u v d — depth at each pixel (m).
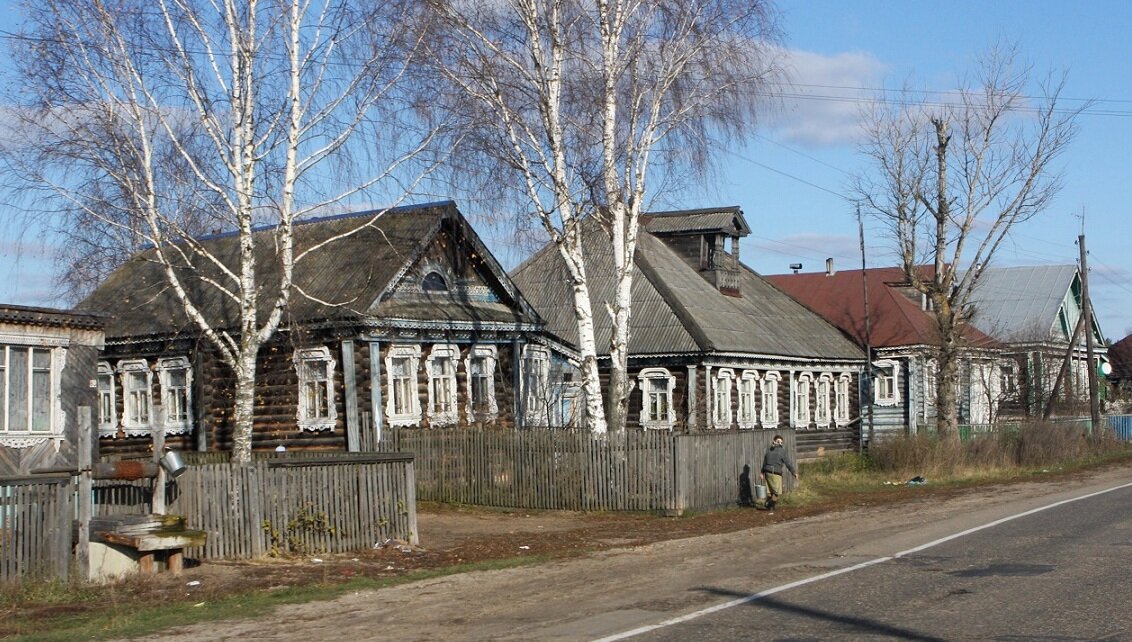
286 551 17.20
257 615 12.40
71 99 19.39
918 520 21.95
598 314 39.34
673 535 20.61
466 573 15.66
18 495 14.27
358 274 28.69
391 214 30.77
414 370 29.30
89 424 15.20
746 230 45.12
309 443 28.50
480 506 25.66
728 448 25.81
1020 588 12.77
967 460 36.56
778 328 43.72
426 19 21.83
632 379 37.91
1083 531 18.48
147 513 16.20
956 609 11.52
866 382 51.59
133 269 33.88
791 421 42.56
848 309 54.03
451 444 26.34
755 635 10.42
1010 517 21.55
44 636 11.37
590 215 26.33
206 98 20.34
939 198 41.41
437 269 30.67
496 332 31.84
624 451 24.41
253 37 20.41
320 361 28.48
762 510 25.16
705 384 37.09
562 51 24.50
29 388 21.81
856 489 31.56
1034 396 55.41
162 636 11.23
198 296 31.03
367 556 17.45
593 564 16.48
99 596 13.78
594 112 24.75
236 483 16.83
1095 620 10.78
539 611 12.24
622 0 24.72
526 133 24.81
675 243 44.34
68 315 22.20
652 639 10.35
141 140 20.20
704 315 39.22
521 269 42.19
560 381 35.50
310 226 31.73
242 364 21.08
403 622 11.78
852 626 10.73
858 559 15.91
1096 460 42.38
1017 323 62.22
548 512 24.69
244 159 20.66
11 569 14.14
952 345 41.09
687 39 24.89
